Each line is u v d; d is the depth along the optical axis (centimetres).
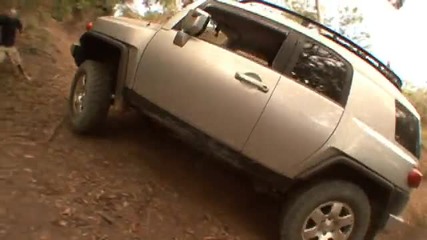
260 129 483
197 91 508
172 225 471
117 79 566
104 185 498
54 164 510
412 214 766
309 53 500
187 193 542
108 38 584
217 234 485
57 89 788
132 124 680
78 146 568
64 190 466
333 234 477
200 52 519
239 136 491
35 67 895
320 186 470
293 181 478
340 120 475
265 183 503
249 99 487
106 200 471
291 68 494
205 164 622
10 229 388
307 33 509
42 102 697
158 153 613
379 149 473
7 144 527
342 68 497
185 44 528
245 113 487
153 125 673
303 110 477
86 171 516
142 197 500
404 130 504
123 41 570
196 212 510
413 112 521
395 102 504
